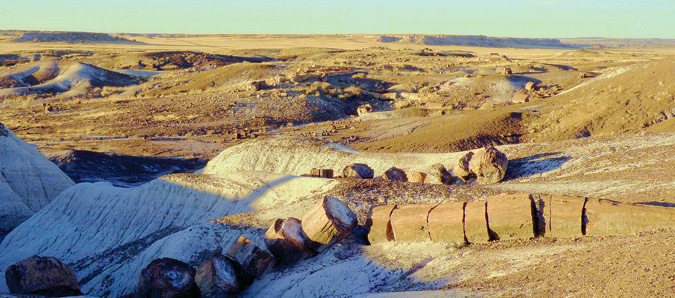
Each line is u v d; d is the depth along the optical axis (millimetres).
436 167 24156
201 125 67062
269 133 61188
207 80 100625
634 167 19844
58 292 15805
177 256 18344
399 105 73812
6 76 116188
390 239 14570
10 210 35594
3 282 24453
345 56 141875
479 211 13375
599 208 12453
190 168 49656
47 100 97625
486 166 23547
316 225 15047
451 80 84000
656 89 42375
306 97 75500
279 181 24422
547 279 9859
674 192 14633
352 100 80188
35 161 39531
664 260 9047
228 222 19469
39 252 28453
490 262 12016
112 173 46188
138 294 15719
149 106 78188
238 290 15031
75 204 30656
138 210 27500
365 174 25469
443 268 12422
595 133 40625
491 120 47750
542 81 78812
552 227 12734
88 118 74750
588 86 53188
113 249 24203
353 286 13180
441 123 53031
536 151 26094
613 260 9836
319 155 33750
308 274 14344
